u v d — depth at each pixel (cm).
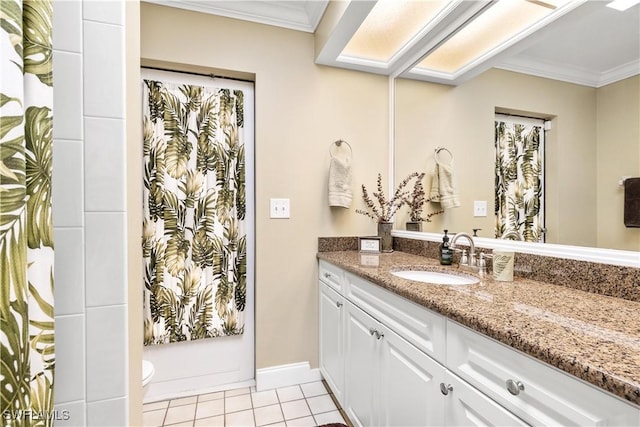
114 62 61
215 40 183
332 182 199
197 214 189
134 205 70
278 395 188
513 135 137
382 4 159
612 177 98
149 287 180
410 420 105
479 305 85
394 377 115
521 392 65
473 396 78
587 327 69
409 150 204
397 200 215
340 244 208
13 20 45
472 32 158
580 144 108
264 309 194
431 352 94
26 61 48
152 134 180
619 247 95
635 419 47
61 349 58
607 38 101
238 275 198
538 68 127
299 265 200
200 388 195
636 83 93
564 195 113
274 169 194
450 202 174
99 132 60
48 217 50
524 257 123
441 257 154
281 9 189
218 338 198
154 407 177
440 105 182
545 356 58
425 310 97
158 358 188
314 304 204
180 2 176
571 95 112
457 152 170
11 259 46
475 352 78
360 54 204
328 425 161
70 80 58
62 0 58
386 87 220
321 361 199
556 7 119
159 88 182
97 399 60
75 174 58
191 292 188
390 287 113
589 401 54
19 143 46
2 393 45
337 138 208
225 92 193
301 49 199
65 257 58
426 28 170
